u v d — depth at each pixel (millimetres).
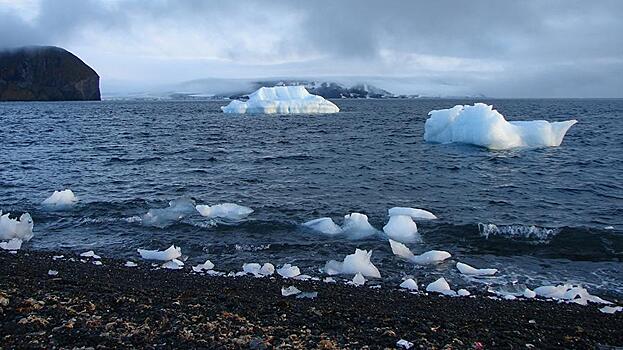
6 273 8922
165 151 29047
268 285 8945
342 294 8570
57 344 5051
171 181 19234
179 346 5176
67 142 34125
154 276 9297
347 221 12773
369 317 6957
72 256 10531
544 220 13617
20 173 20734
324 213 14359
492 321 7277
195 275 9469
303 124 56250
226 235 12133
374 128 50031
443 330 6422
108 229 12625
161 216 13398
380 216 14000
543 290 8867
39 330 5398
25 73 189500
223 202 15625
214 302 7266
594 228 12508
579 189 17922
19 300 6289
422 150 29906
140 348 5078
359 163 24375
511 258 10688
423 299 8438
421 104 164875
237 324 5996
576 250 11109
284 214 14188
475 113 31656
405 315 7414
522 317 7633
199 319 6051
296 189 17781
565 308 8117
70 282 8055
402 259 10602
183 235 12109
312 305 7805
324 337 5719
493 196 16750
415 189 17922
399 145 32906
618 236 11859
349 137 39281
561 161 25078
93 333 5383
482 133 30375
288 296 8320
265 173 21266
